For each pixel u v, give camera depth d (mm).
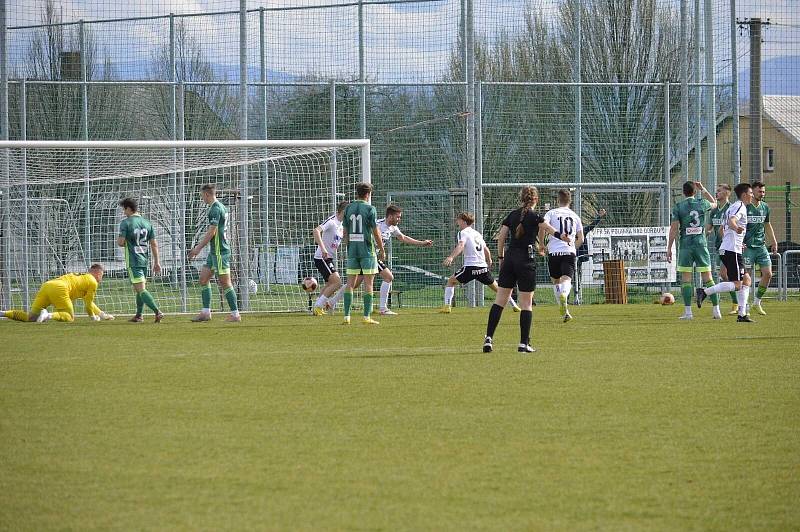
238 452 13469
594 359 23719
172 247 48375
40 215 49375
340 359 23984
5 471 12453
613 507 10836
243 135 47625
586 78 57562
